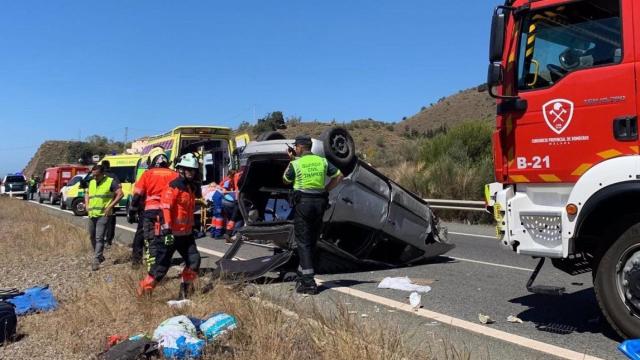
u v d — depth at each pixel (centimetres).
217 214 1430
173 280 771
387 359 426
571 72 521
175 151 1609
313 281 733
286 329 505
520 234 552
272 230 837
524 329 571
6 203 3019
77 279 851
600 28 507
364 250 917
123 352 466
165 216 666
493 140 587
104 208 954
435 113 8894
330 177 762
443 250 1008
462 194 1777
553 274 853
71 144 9081
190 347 463
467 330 566
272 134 951
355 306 665
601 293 509
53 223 1669
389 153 3020
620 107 491
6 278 875
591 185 498
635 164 476
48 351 516
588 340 530
